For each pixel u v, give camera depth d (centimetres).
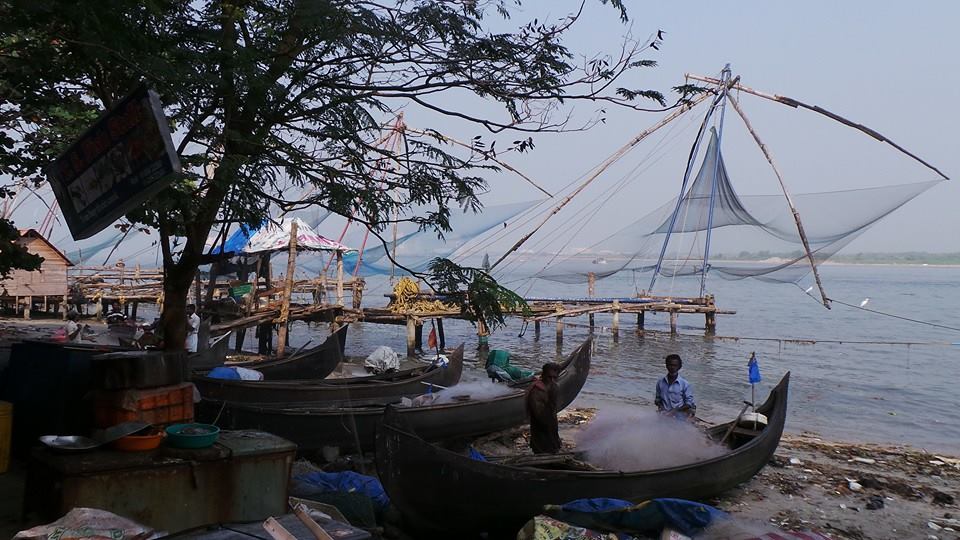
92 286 3197
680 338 2980
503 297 706
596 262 2622
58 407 655
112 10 483
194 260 734
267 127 704
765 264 2092
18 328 2373
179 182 630
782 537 593
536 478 708
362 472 905
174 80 529
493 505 700
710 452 902
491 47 702
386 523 736
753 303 6109
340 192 718
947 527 838
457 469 692
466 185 770
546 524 614
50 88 676
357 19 634
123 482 479
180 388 562
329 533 450
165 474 496
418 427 980
